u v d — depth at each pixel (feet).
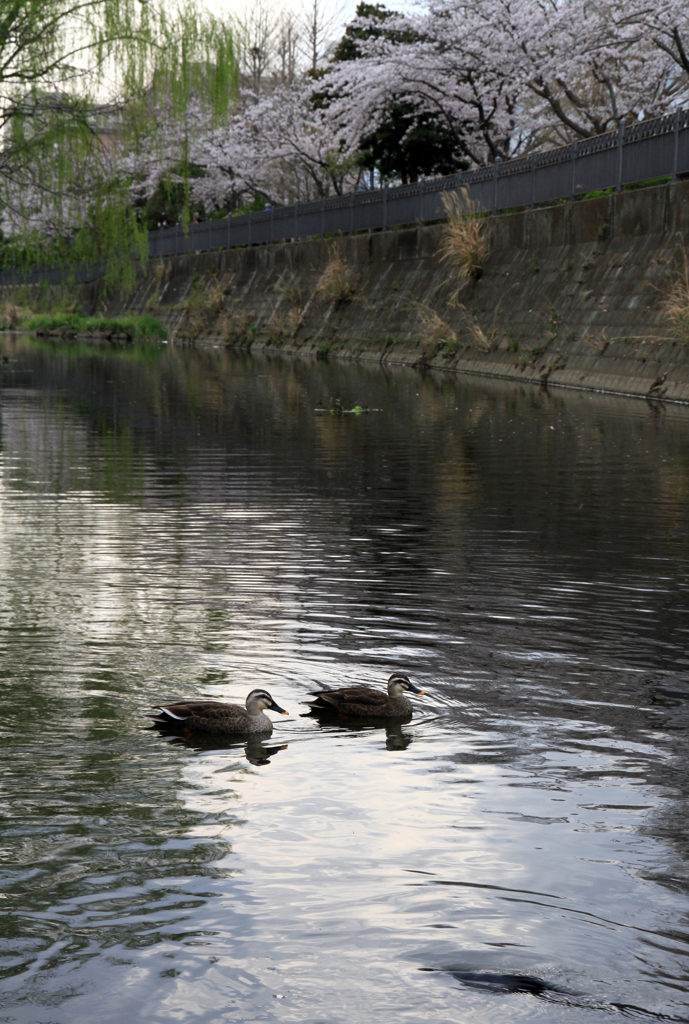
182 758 16.67
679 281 76.54
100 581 27.27
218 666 20.85
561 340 90.22
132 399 79.87
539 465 47.57
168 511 36.83
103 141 84.12
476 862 13.55
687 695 19.58
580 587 27.04
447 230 115.55
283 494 40.37
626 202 86.84
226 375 102.99
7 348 157.48
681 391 72.49
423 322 115.55
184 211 96.89
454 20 118.32
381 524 34.73
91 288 230.89
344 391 84.94
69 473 45.34
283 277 159.02
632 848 13.93
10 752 16.74
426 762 16.63
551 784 15.85
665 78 119.44
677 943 11.92
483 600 25.77
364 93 128.36
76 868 13.30
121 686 19.70
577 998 11.02
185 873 13.23
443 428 61.26
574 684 20.11
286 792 15.52
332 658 21.47
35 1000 10.92
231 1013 10.77
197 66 85.61
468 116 126.72
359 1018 10.71
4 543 31.60
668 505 38.11
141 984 11.18
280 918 12.28
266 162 178.09
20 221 84.07
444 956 11.63
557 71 110.42
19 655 21.33
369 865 13.46
